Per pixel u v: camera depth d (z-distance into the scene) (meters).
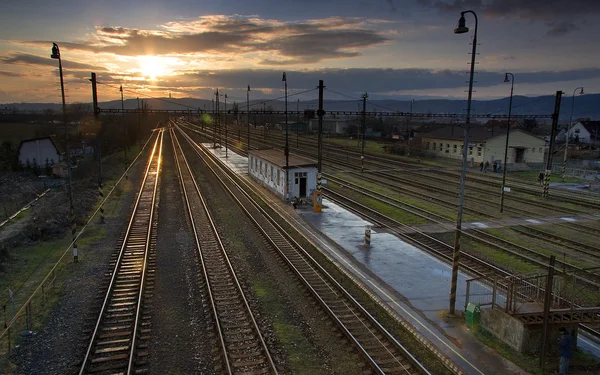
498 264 19.86
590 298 15.84
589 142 88.00
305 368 11.38
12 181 41.62
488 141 58.56
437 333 13.09
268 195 36.94
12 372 11.19
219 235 24.14
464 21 12.86
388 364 11.55
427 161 62.50
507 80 31.48
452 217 29.22
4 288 16.77
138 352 12.10
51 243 22.78
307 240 23.36
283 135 104.19
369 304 15.40
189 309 14.91
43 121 101.81
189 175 48.06
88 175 47.34
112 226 26.17
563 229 26.66
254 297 15.86
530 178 49.53
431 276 18.12
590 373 11.12
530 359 11.62
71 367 11.41
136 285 16.95
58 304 15.23
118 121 89.81
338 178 46.47
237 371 11.17
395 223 27.39
